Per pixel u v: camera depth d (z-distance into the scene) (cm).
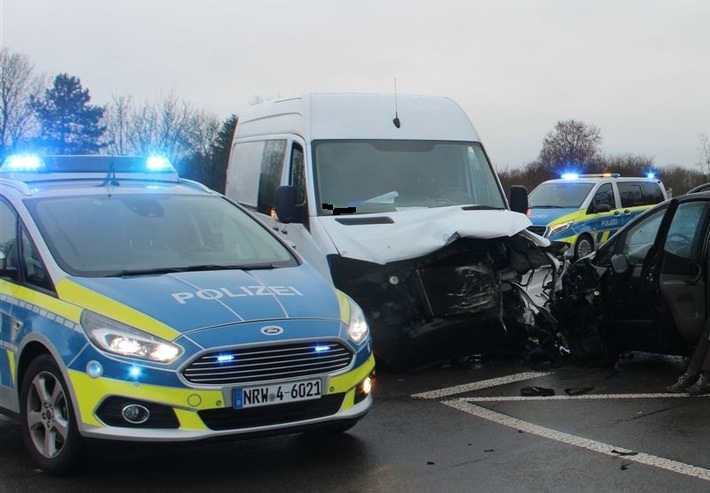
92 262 494
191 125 5241
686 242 646
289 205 744
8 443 521
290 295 475
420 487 432
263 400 426
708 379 621
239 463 474
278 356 433
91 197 553
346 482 441
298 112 820
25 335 464
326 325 456
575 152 6388
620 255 677
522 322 745
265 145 889
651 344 681
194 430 412
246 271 512
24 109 5972
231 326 430
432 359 717
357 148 793
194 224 561
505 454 486
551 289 770
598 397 621
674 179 3597
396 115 829
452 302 704
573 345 751
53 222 514
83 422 418
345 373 454
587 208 1617
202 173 5138
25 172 585
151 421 411
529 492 422
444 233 684
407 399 624
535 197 1716
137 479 447
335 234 703
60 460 440
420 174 796
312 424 443
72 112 6019
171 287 462
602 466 461
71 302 450
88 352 421
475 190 816
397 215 732
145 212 555
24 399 468
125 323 427
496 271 738
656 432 526
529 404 604
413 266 694
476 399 621
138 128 5169
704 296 634
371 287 693
